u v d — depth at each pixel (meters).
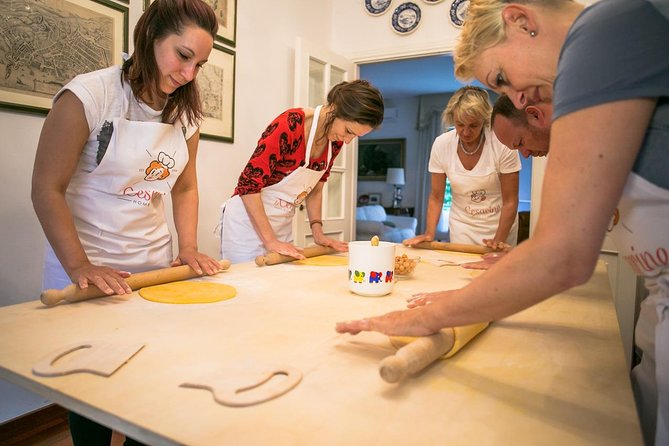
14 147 1.62
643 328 0.72
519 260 0.47
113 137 1.04
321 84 3.18
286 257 1.31
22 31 1.59
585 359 0.62
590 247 0.43
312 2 3.28
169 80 1.02
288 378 0.51
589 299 0.97
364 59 3.43
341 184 3.45
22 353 0.57
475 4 0.59
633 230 0.55
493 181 1.95
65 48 1.73
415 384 0.52
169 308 0.80
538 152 1.20
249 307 0.82
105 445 0.99
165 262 1.28
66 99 0.95
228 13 2.53
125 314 0.75
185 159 1.19
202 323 0.72
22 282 1.67
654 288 0.61
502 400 0.49
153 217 1.23
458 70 0.65
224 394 0.46
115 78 1.04
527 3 0.53
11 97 1.58
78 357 0.55
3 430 1.64
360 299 0.91
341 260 1.38
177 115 1.14
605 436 0.42
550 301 0.95
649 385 0.69
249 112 2.75
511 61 0.56
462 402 0.48
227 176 2.63
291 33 3.07
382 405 0.46
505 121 1.15
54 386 0.48
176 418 0.42
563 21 0.53
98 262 1.13
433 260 1.44
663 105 0.45
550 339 0.71
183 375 0.52
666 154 0.46
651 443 0.68
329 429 0.41
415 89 7.18
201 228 2.48
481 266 1.29
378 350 0.62
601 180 0.42
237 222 1.68
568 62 0.46
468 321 0.53
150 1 2.08
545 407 0.47
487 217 2.05
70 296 0.79
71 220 0.92
